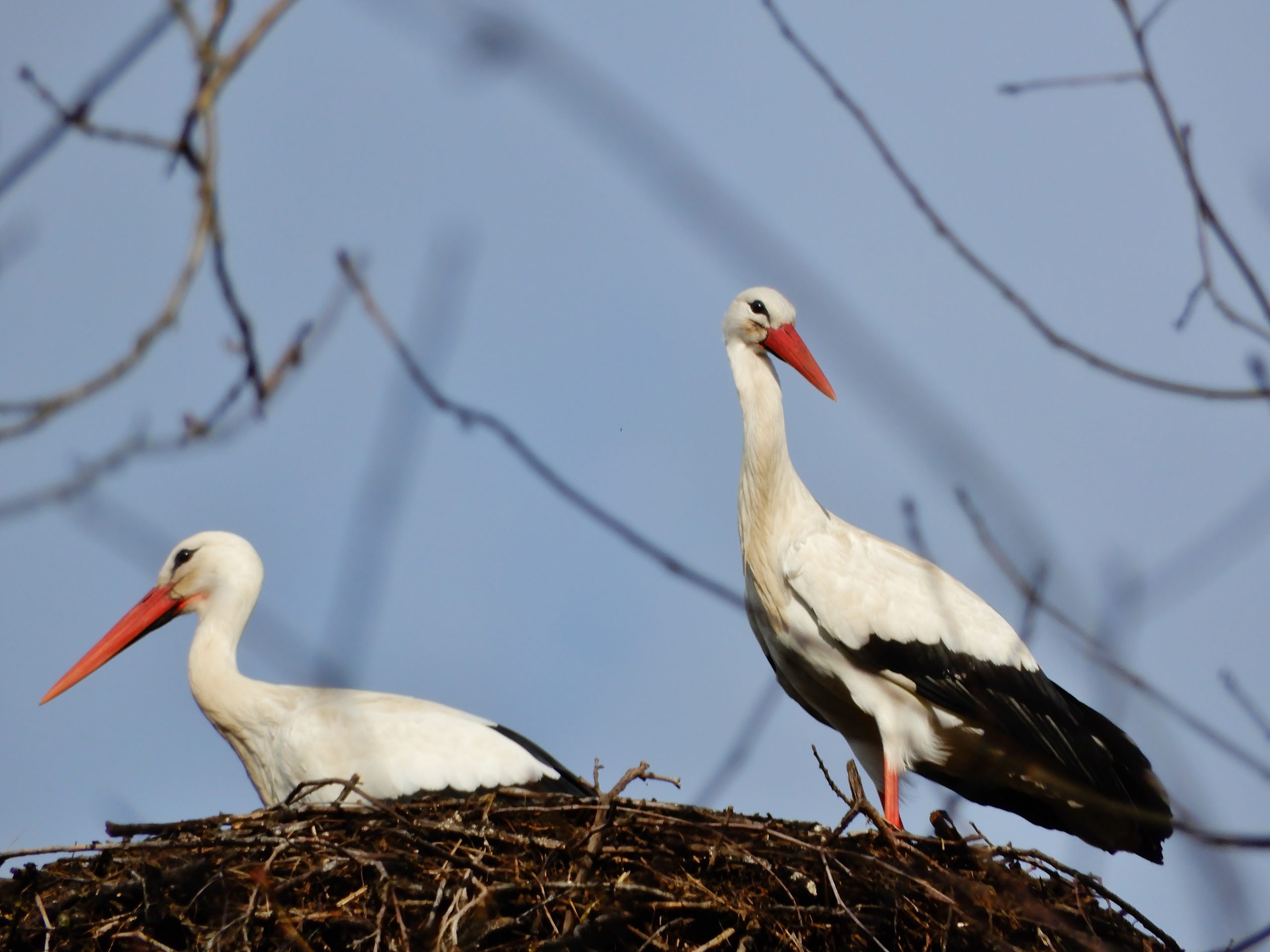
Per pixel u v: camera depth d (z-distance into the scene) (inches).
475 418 226.4
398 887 436.8
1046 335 253.1
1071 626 229.8
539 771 570.3
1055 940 470.6
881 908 456.8
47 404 170.4
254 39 167.9
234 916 437.1
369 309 214.5
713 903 444.8
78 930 445.7
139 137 169.8
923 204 246.8
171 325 173.5
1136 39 250.5
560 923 448.1
